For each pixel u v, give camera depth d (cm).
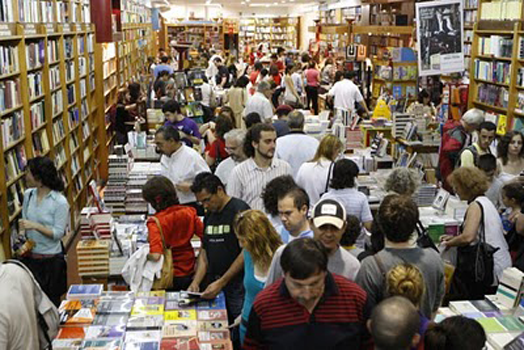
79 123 813
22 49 570
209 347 317
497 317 352
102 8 947
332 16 2717
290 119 598
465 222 422
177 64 2202
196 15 3619
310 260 210
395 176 469
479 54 1051
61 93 727
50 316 304
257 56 2383
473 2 1392
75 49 805
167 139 522
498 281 415
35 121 613
